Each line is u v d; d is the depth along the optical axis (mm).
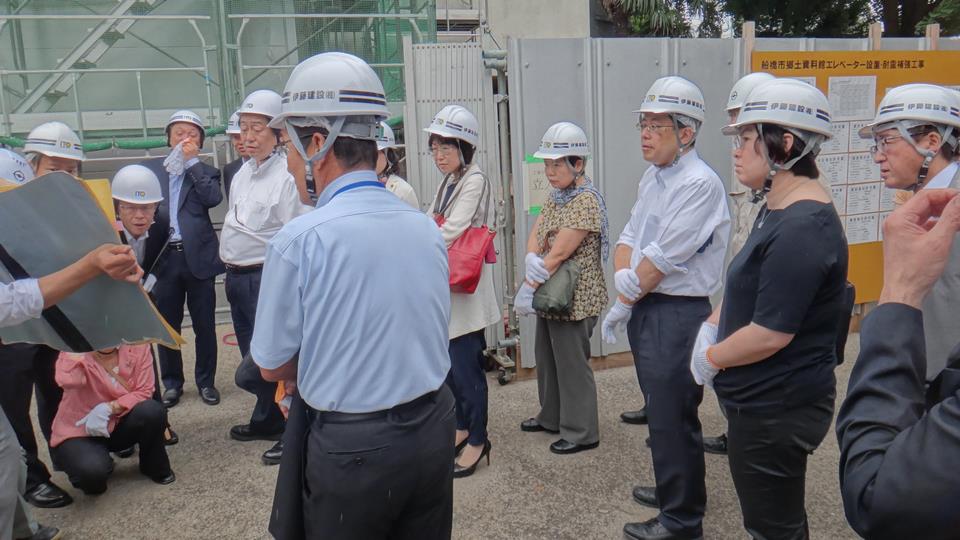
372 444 1785
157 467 3688
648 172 3176
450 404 2006
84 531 3285
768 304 2074
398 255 1847
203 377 4898
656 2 13023
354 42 7770
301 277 1771
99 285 2324
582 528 3197
